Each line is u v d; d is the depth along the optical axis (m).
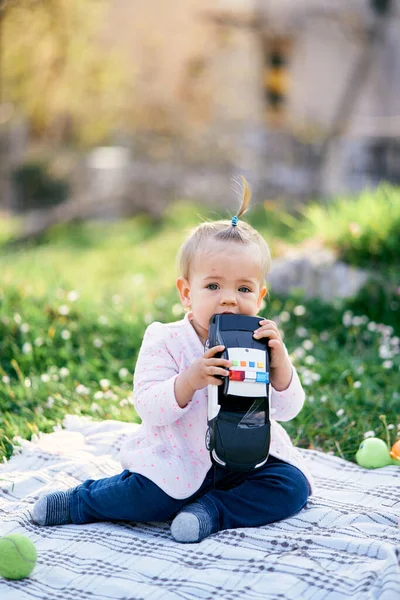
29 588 2.14
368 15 12.88
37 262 7.83
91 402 3.90
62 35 11.32
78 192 13.66
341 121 12.39
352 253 5.90
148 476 2.50
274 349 2.50
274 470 2.61
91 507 2.57
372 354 4.74
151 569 2.22
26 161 13.93
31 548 2.21
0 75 12.08
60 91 12.89
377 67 13.20
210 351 2.40
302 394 2.69
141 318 5.22
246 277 2.58
